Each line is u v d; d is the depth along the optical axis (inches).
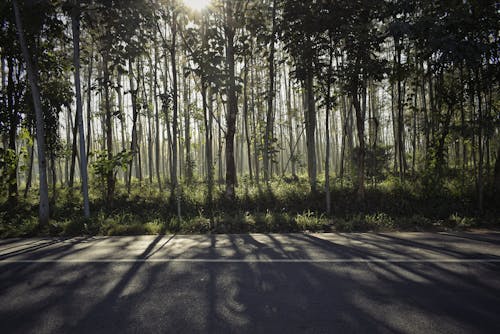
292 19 414.6
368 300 152.3
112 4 379.6
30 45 489.7
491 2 371.9
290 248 251.9
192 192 579.5
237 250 248.4
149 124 869.2
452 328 125.3
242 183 741.3
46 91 574.2
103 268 206.1
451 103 475.8
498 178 460.8
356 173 656.4
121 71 395.5
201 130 878.4
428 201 453.7
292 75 434.6
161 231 343.6
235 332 124.0
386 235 302.8
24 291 169.8
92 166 511.2
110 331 126.5
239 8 542.6
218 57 422.9
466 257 220.7
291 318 135.0
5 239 318.3
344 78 418.0
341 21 393.1
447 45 350.3
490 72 404.5
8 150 451.8
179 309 145.0
